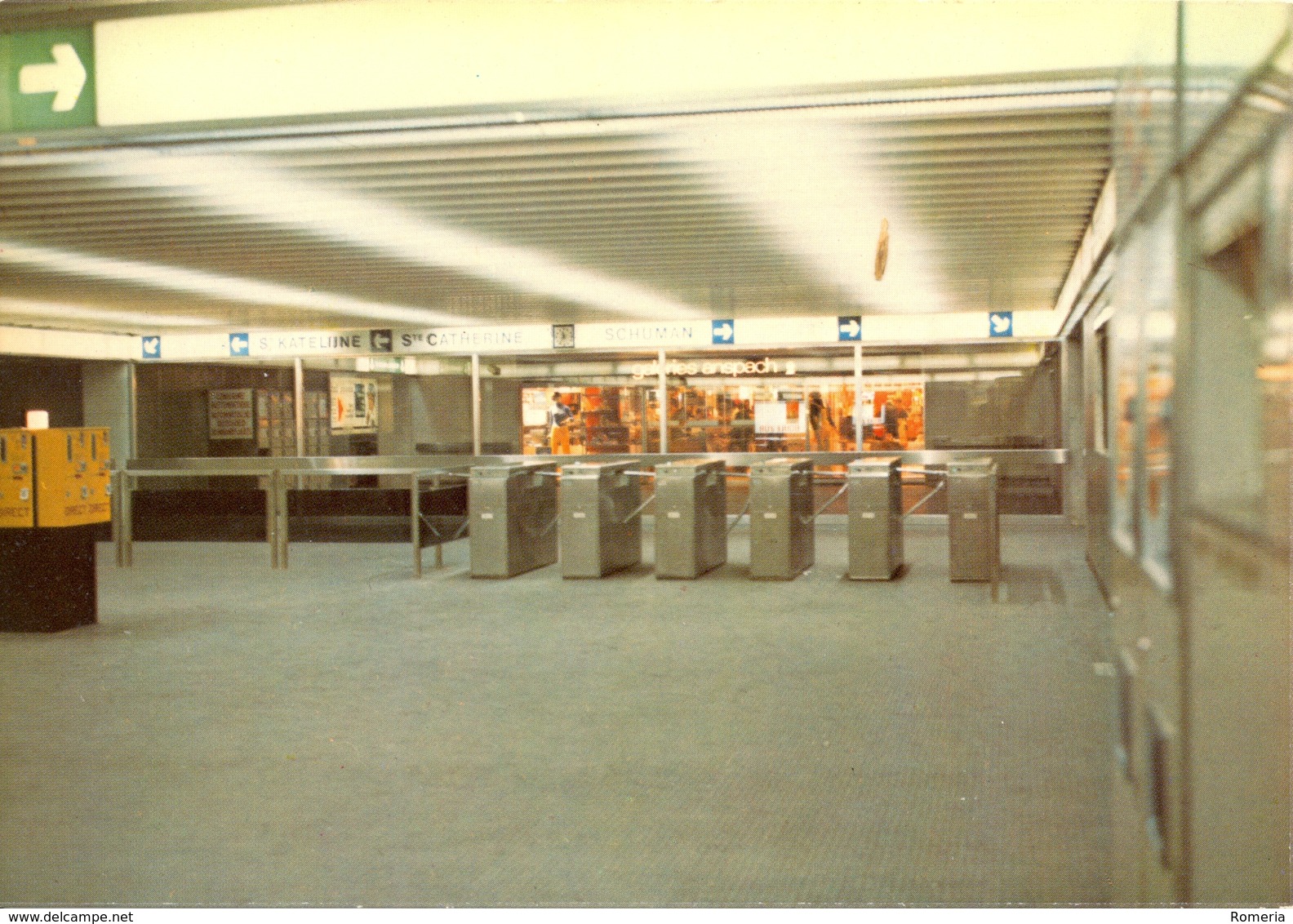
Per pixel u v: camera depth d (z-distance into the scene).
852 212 8.45
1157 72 2.37
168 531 15.66
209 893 3.65
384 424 17.14
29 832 4.25
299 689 6.44
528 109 5.46
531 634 7.96
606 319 16.02
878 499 10.18
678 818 4.26
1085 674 6.38
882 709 5.73
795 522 10.57
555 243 9.59
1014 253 10.30
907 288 12.73
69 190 7.61
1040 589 9.48
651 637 7.75
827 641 7.50
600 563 10.69
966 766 4.80
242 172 7.08
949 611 8.54
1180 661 2.35
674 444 16.44
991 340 15.30
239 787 4.73
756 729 5.43
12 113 5.55
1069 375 14.84
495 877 3.73
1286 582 2.30
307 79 5.47
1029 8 5.08
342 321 15.86
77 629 8.42
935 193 7.80
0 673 6.96
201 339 17.08
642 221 8.72
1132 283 2.71
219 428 17.53
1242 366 2.27
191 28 5.46
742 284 12.23
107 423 17.30
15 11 5.39
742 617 8.48
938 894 3.51
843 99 5.39
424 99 5.42
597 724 5.58
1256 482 2.29
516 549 11.02
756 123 5.90
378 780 4.80
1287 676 2.32
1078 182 7.50
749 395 16.23
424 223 8.70
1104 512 8.99
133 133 5.59
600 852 3.94
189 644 7.81
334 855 3.97
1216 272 2.25
